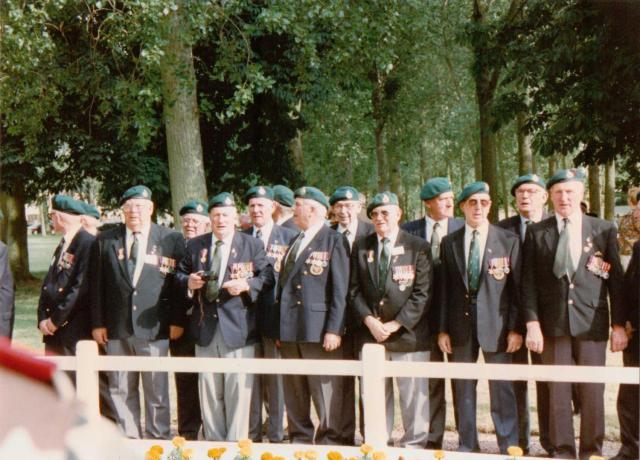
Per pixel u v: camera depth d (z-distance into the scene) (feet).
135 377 16.92
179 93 31.19
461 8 61.52
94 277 17.42
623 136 35.68
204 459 14.52
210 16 30.73
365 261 16.07
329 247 16.42
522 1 43.14
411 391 15.67
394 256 15.87
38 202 58.23
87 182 54.90
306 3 29.94
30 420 2.59
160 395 16.85
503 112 39.22
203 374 16.31
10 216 57.41
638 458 14.52
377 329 15.49
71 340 17.57
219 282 16.71
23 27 26.53
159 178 45.91
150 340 17.03
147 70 29.60
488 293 15.40
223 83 43.65
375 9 34.55
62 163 48.83
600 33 31.40
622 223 29.12
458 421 15.87
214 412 16.37
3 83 30.76
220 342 16.48
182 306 17.79
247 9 37.60
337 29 34.40
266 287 16.83
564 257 14.73
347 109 58.03
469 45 50.24
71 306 17.31
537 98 36.70
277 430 16.98
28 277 58.34
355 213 18.58
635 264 15.17
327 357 16.21
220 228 16.83
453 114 72.02
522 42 38.32
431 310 16.33
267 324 17.07
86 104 44.16
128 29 29.60
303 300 16.22
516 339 15.31
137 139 41.04
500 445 14.94
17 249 57.88
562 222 15.05
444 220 18.04
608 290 14.96
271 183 49.44
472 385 15.49
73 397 2.81
